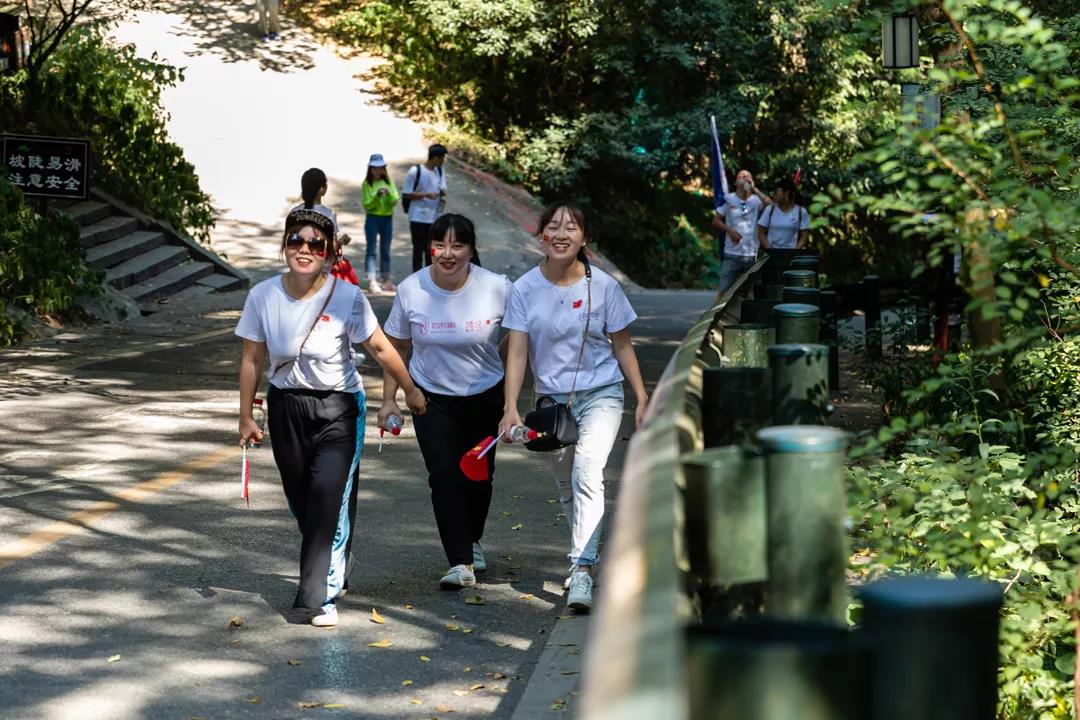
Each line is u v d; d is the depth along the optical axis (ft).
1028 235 13.66
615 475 29.84
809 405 14.38
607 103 102.27
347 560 21.27
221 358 45.68
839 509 9.78
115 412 35.96
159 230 67.92
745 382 13.15
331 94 98.63
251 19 108.37
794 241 48.03
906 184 14.29
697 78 100.07
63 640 19.03
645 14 98.53
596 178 103.35
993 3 13.88
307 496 20.25
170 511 26.16
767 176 104.94
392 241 79.87
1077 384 24.93
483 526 23.82
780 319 19.79
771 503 9.82
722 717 6.59
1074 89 15.88
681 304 67.15
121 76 72.90
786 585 9.77
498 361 22.21
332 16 111.45
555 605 21.24
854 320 59.72
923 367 32.17
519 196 94.22
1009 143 14.43
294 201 83.71
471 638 19.69
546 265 21.36
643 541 6.94
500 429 21.40
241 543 24.21
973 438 25.21
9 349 47.03
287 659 18.60
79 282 54.49
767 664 6.53
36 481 28.27
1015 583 16.24
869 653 6.73
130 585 21.65
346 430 20.48
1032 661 15.12
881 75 103.14
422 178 66.28
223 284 66.13
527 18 97.45
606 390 21.36
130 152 69.62
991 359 25.80
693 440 11.02
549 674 17.94
